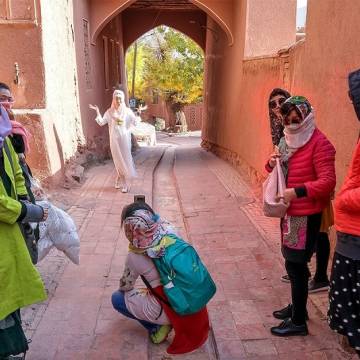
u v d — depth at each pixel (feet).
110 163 38.42
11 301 8.80
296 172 11.01
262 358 11.07
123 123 26.84
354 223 8.27
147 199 26.61
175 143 84.99
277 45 34.30
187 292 10.94
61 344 11.64
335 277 8.61
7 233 8.83
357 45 14.06
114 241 19.15
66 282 15.17
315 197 10.78
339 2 15.51
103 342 11.74
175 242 11.33
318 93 17.67
